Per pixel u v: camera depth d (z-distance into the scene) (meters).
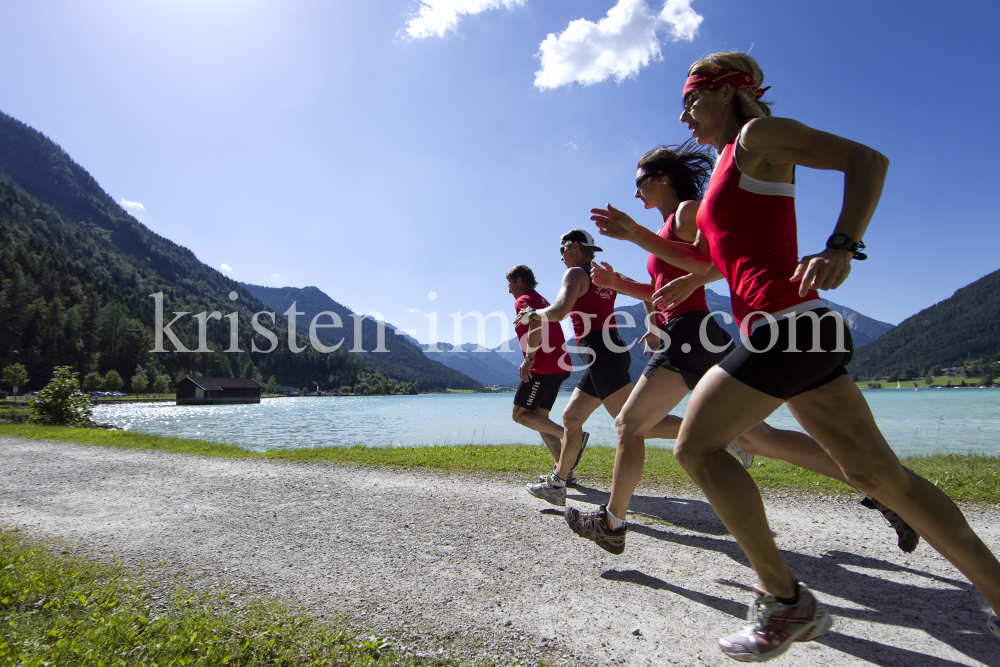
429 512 3.76
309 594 2.29
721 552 2.91
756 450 3.05
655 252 2.18
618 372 3.52
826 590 2.39
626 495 2.51
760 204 1.62
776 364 1.49
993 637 1.93
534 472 5.38
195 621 1.93
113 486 4.73
